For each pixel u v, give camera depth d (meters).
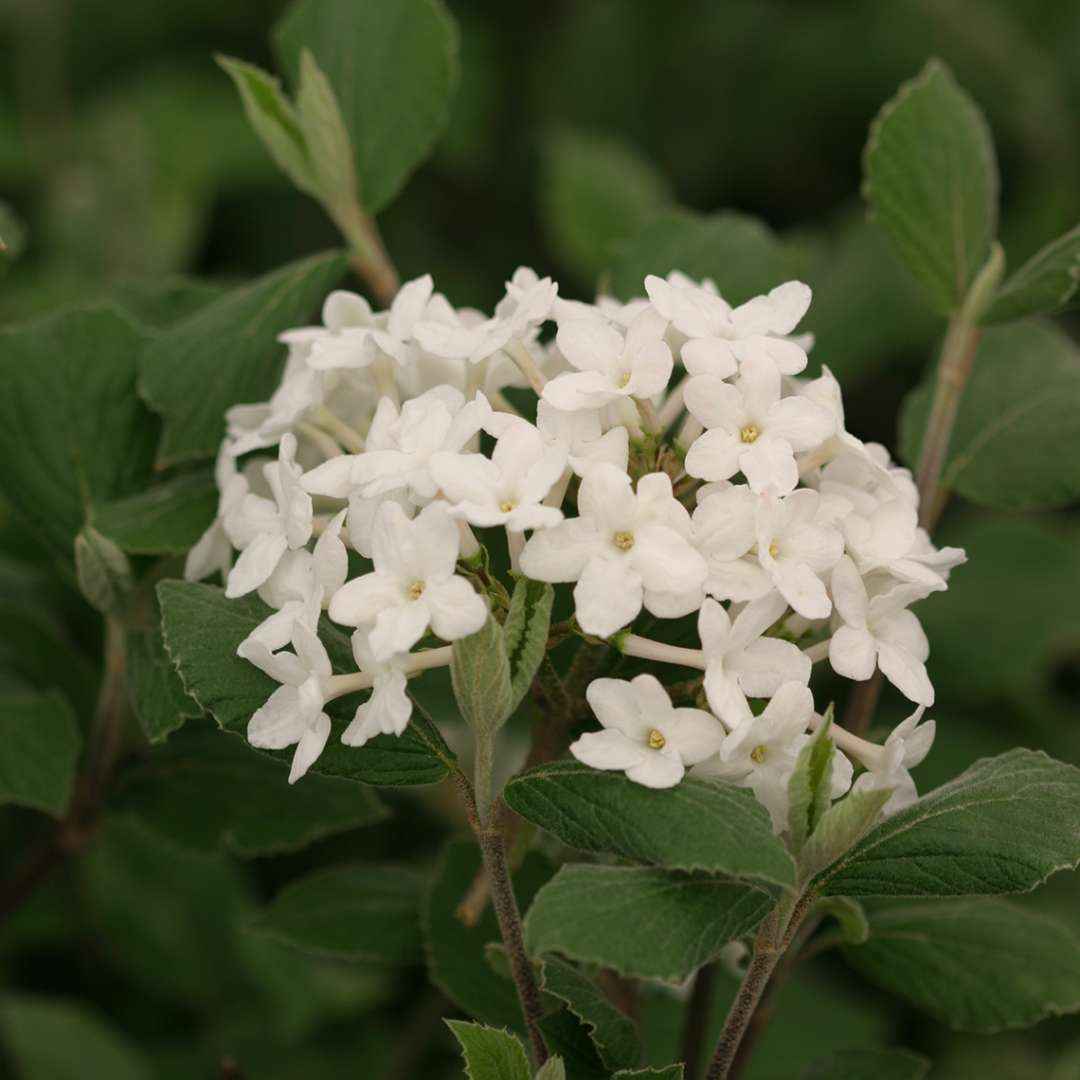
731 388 0.25
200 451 0.29
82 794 0.31
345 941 0.29
